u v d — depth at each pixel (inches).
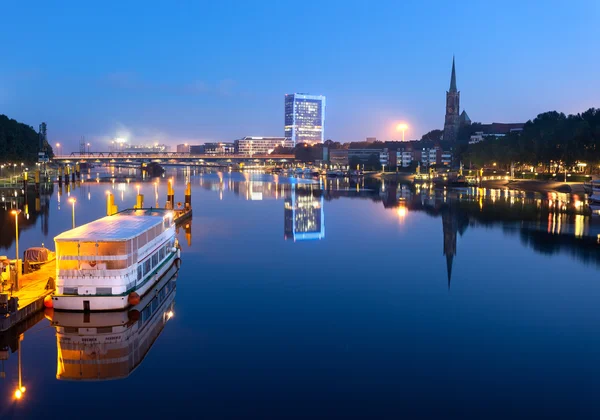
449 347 1763.0
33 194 7372.1
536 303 2258.9
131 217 2600.9
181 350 1720.0
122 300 1953.7
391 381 1513.3
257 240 3698.3
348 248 3432.6
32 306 1908.2
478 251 3368.6
